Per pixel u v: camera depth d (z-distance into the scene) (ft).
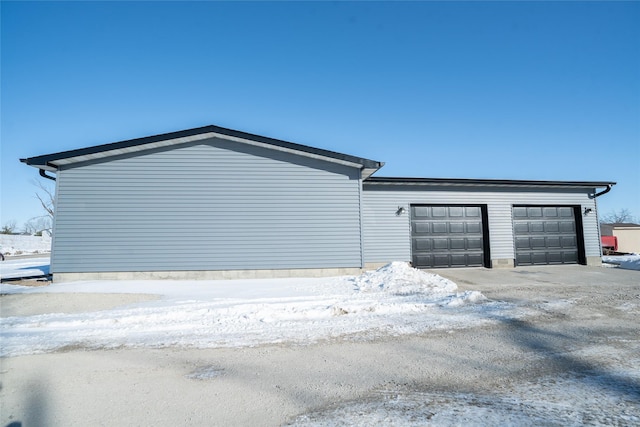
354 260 39.47
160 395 12.27
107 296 29.12
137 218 37.37
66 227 36.65
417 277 33.81
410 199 47.67
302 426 10.08
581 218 51.62
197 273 37.42
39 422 10.62
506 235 49.14
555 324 20.57
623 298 27.45
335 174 40.11
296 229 39.04
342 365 14.74
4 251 116.98
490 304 25.59
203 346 17.35
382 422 10.14
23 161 35.19
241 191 38.75
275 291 30.81
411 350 16.46
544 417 10.24
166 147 38.32
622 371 13.76
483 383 12.83
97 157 37.19
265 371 14.23
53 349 17.16
